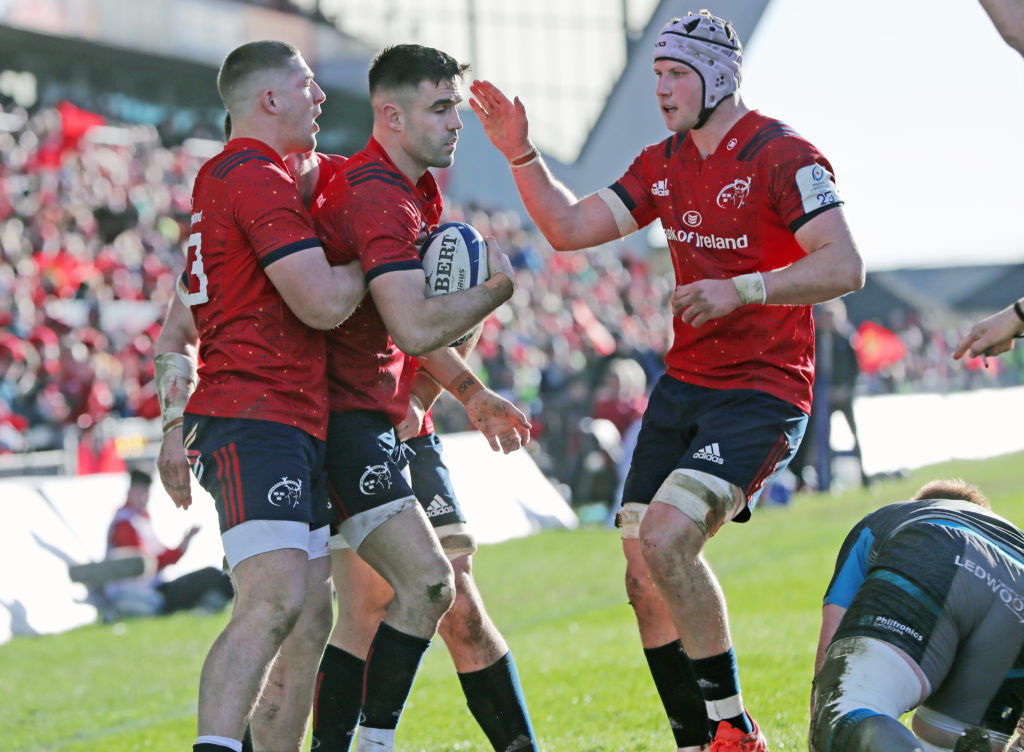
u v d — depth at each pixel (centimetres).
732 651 1271
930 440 6359
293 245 1130
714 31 1284
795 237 1258
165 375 1301
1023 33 1036
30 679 2361
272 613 1108
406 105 1221
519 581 3303
